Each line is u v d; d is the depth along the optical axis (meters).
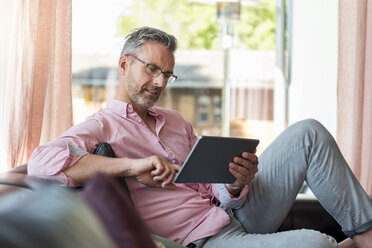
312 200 2.02
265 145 5.21
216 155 1.58
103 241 0.64
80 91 3.85
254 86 5.35
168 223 1.76
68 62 2.85
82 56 3.85
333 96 3.76
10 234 0.54
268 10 6.00
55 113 2.85
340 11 3.22
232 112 5.30
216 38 6.24
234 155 1.63
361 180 3.18
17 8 2.74
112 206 0.75
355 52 3.20
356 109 3.19
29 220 0.57
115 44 3.93
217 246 1.72
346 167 1.86
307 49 3.86
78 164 1.59
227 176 1.67
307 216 2.00
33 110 2.78
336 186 1.83
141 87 1.88
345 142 3.22
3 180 1.25
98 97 3.89
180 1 5.89
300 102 3.88
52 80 2.84
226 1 4.64
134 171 1.60
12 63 2.73
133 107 1.91
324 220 2.00
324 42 3.79
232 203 1.81
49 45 2.79
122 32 4.09
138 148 1.83
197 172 1.58
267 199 1.87
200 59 5.99
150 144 1.85
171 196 1.78
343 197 1.84
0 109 2.72
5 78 2.73
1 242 0.53
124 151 1.80
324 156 1.84
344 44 3.21
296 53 3.92
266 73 5.36
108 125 1.81
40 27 2.78
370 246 1.83
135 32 1.95
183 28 5.97
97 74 3.89
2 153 2.71
